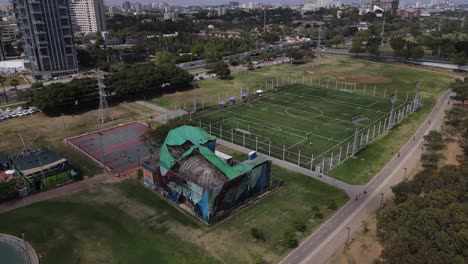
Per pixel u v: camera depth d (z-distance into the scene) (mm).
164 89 180000
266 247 67000
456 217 52438
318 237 69688
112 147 112875
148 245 67875
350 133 123062
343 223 74125
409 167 98062
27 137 120250
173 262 63281
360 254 64812
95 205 81000
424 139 113250
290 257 64188
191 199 77062
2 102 160125
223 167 78125
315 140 117250
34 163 90438
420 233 51875
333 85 191375
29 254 65125
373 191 86375
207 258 64250
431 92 175500
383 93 174625
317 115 141875
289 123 133125
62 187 89000
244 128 128125
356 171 96375
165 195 84500
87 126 131250
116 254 65500
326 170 97062
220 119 137625
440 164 97625
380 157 104500
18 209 79188
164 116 141625
